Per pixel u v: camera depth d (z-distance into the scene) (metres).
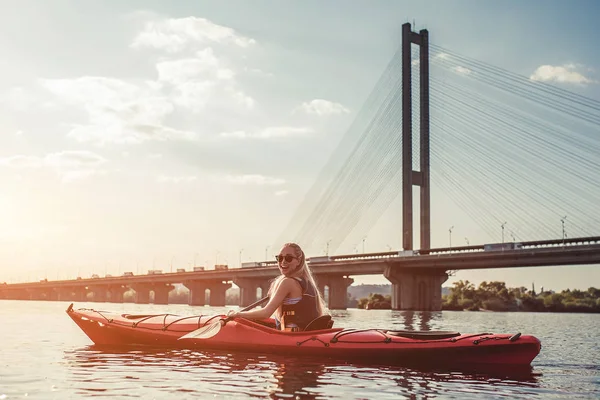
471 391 8.29
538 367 10.72
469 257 76.12
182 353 11.78
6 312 43.38
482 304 136.88
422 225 87.44
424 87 88.69
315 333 11.20
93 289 199.12
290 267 11.20
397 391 8.18
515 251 71.00
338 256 98.38
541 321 49.38
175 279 142.88
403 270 88.38
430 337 10.86
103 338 13.62
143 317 13.85
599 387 8.77
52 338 15.91
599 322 47.06
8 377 8.92
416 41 88.00
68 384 8.34
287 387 8.28
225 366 10.05
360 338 10.88
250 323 11.89
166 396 7.57
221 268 133.12
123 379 8.77
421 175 87.88
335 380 8.89
